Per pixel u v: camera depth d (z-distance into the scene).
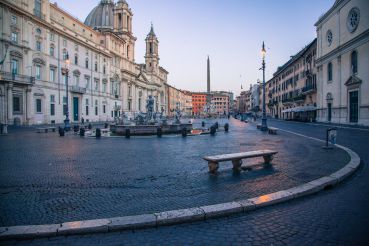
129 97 85.25
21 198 5.90
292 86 65.19
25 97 41.84
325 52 44.00
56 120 49.12
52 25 47.00
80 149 14.27
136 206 5.33
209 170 8.47
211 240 3.97
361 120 33.38
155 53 115.88
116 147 15.07
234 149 13.80
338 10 39.31
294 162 9.77
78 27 57.34
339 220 4.61
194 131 28.14
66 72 31.14
